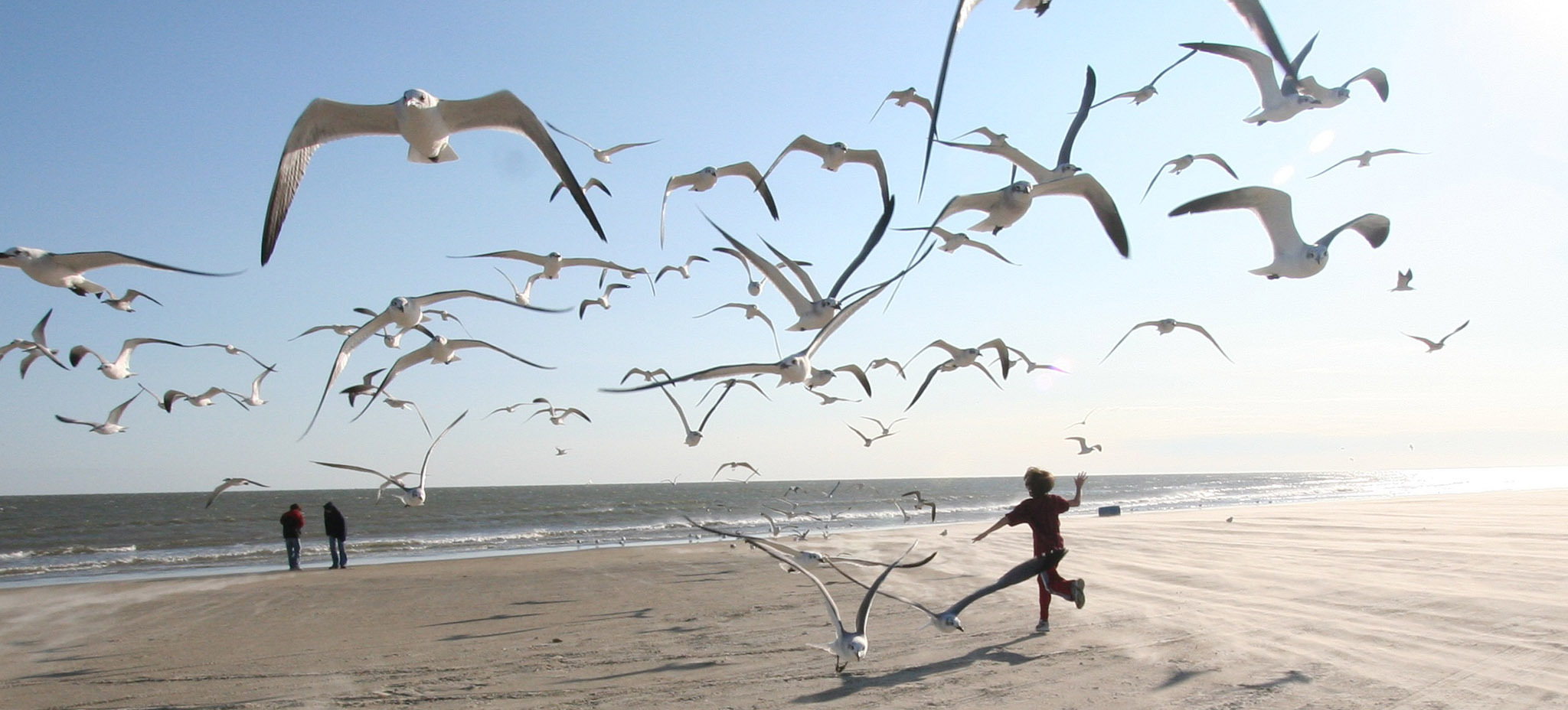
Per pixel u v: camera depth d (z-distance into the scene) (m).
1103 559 16.45
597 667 9.05
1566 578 11.55
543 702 7.68
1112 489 121.25
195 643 11.85
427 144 6.70
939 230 10.27
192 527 53.81
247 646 11.53
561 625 12.20
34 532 49.97
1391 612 9.66
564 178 6.70
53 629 13.44
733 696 7.48
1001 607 11.25
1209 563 15.27
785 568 18.77
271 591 17.66
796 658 8.95
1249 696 6.70
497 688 8.32
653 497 113.81
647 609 13.45
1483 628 8.63
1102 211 8.14
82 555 34.31
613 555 24.38
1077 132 10.28
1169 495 88.62
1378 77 9.78
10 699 8.89
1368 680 6.98
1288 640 8.52
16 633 13.06
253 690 8.76
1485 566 13.02
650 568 20.16
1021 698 6.95
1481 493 57.34
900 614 11.30
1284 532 21.94
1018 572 7.02
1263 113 8.76
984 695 7.09
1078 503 9.62
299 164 6.49
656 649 9.90
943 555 19.97
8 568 29.00
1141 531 24.09
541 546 33.94
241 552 33.34
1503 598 10.19
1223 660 7.81
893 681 7.68
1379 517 27.59
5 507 94.69
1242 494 88.12
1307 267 8.00
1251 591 11.72
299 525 23.08
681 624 11.69
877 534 29.70
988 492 114.75
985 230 8.34
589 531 43.62
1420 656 7.64
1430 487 104.81
